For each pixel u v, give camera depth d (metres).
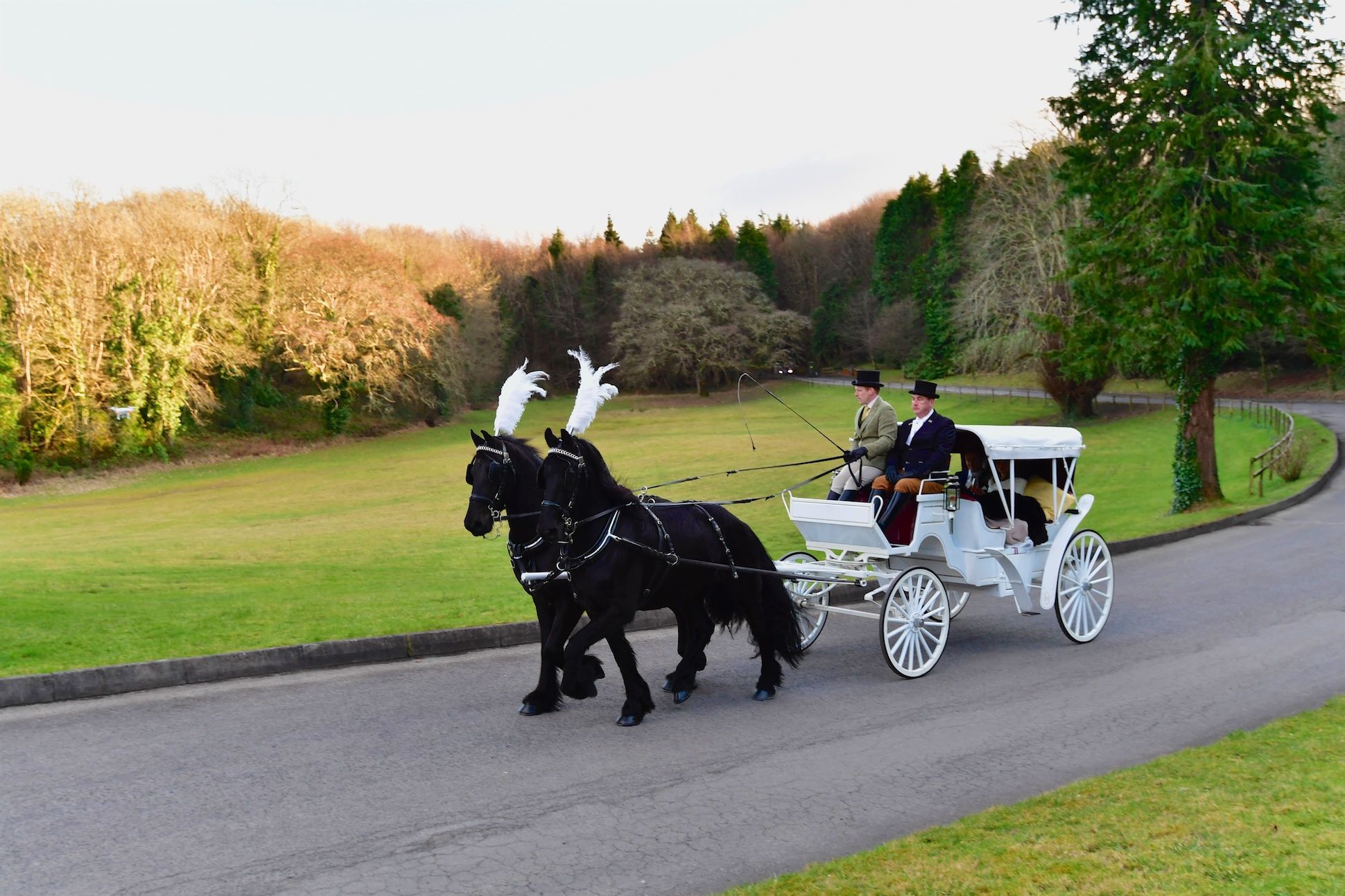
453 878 5.18
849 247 122.25
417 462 52.53
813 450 47.91
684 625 9.22
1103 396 61.69
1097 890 4.36
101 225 51.28
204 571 16.72
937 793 6.34
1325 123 23.16
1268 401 57.34
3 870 5.28
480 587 14.12
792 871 5.22
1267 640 10.49
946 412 61.34
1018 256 56.03
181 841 5.64
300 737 7.55
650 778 6.70
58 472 48.50
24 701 8.35
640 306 99.00
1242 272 22.20
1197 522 19.75
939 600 9.73
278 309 63.25
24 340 47.66
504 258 118.38
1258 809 5.27
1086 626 10.84
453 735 7.64
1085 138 24.83
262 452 58.38
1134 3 23.20
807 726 7.89
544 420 75.44
